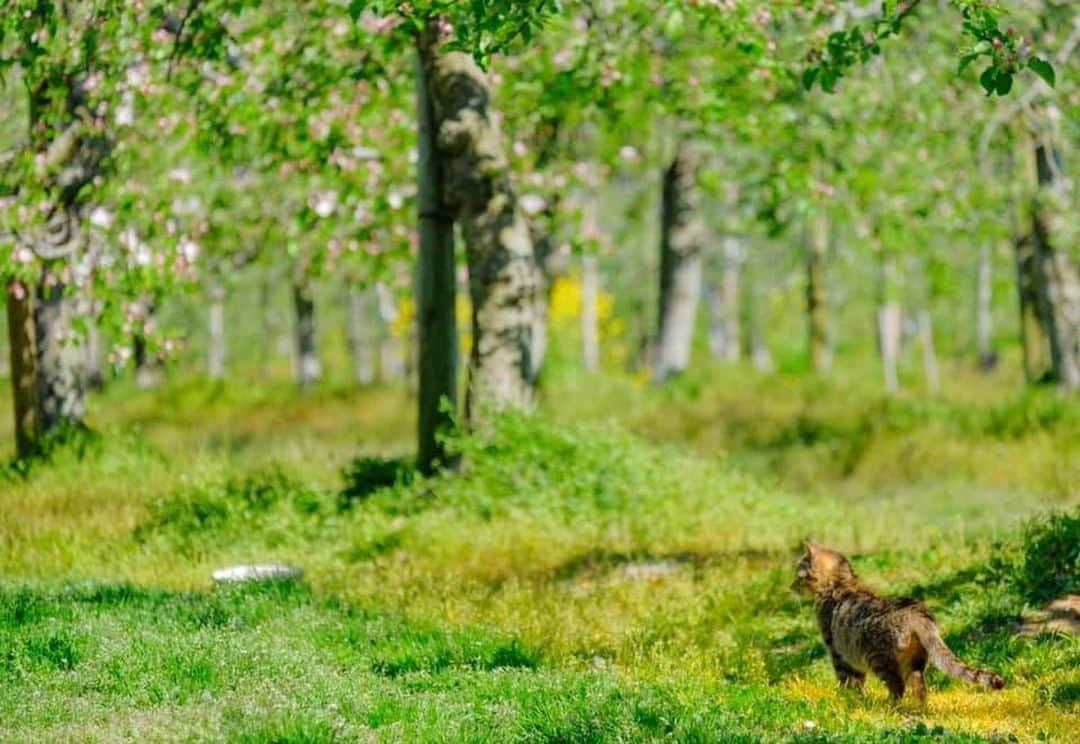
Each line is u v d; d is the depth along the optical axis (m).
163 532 16.41
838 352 75.06
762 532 16.56
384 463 19.25
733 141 26.09
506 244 19.19
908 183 24.95
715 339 72.69
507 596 12.82
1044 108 22.31
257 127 20.39
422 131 19.25
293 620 11.51
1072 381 26.42
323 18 19.08
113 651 9.80
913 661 9.04
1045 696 9.29
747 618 12.13
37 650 9.86
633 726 7.77
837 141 24.12
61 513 17.28
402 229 23.52
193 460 20.33
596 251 24.48
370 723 8.18
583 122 25.30
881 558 14.04
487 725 7.98
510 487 17.62
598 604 12.71
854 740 7.62
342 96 20.70
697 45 21.52
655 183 39.41
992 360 61.31
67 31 16.45
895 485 21.17
